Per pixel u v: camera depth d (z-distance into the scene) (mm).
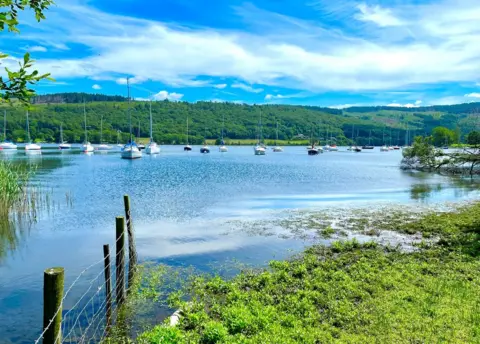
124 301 10477
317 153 113938
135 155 79438
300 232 18062
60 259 14305
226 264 13547
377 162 78500
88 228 19203
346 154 120875
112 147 125250
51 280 5500
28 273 12844
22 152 96125
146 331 8562
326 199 28547
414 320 8094
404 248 14789
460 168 52031
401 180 42688
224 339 7570
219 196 29672
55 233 18172
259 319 8391
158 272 12695
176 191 32156
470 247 14047
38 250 15430
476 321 7988
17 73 3918
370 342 7258
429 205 25516
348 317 8422
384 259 13039
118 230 10672
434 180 42875
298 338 7539
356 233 17734
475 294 9523
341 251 14555
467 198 28766
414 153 63281
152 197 28922
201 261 13906
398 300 9203
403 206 25188
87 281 12008
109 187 34156
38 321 9492
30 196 27047
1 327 9164
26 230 18719
